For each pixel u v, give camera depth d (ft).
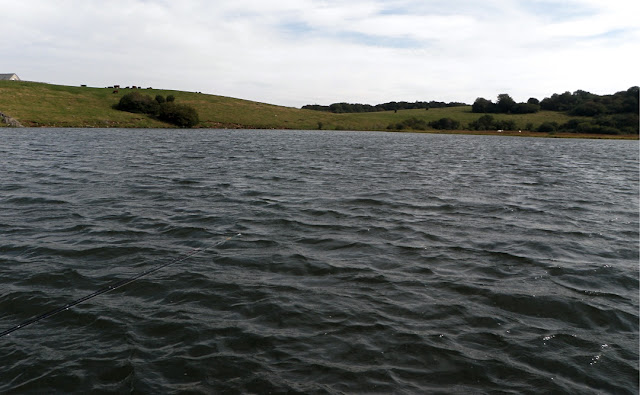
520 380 20.51
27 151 116.26
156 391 19.21
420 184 75.51
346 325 24.98
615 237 44.09
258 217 48.60
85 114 318.45
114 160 100.58
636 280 32.63
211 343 22.91
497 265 35.09
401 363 21.56
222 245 38.68
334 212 51.75
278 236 41.63
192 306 27.04
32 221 44.70
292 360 21.53
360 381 20.07
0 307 26.50
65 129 255.50
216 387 19.51
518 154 164.55
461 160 129.39
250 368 20.84
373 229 44.75
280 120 410.52
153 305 27.12
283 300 27.91
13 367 20.75
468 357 22.17
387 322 25.43
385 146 190.60
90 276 31.32
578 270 34.40
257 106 468.34
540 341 23.85
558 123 429.79
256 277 31.65
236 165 98.07
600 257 37.68
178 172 82.89
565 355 22.61
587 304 28.35
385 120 464.65
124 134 222.48
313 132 343.05
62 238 39.52
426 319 25.93
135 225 44.19
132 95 352.90
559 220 50.72
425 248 38.93
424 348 22.84
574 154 174.91
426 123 456.04
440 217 50.60
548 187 76.95
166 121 341.41
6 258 34.35
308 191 65.46
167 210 50.88
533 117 474.90
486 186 75.46
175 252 36.65
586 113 462.60
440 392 19.53
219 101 461.37
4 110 286.87
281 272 32.71
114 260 34.55
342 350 22.50
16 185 63.82
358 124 429.79
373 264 34.71
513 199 63.26
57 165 87.97
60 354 21.85
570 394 19.66
